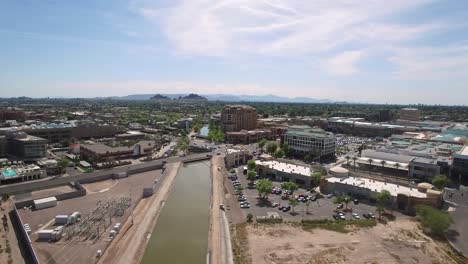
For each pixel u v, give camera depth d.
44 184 176.25
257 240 116.06
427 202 142.88
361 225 129.00
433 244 113.88
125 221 131.38
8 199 153.25
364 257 104.81
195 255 109.25
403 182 177.50
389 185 170.88
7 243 110.81
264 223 131.12
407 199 146.00
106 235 117.81
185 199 168.75
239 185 185.50
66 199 157.50
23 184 176.88
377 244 113.50
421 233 122.69
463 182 195.75
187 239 121.12
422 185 160.62
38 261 96.19
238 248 110.31
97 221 130.38
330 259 103.38
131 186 182.50
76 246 109.19
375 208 149.88
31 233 117.56
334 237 118.69
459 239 118.12
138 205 151.75
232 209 148.12
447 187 183.12
